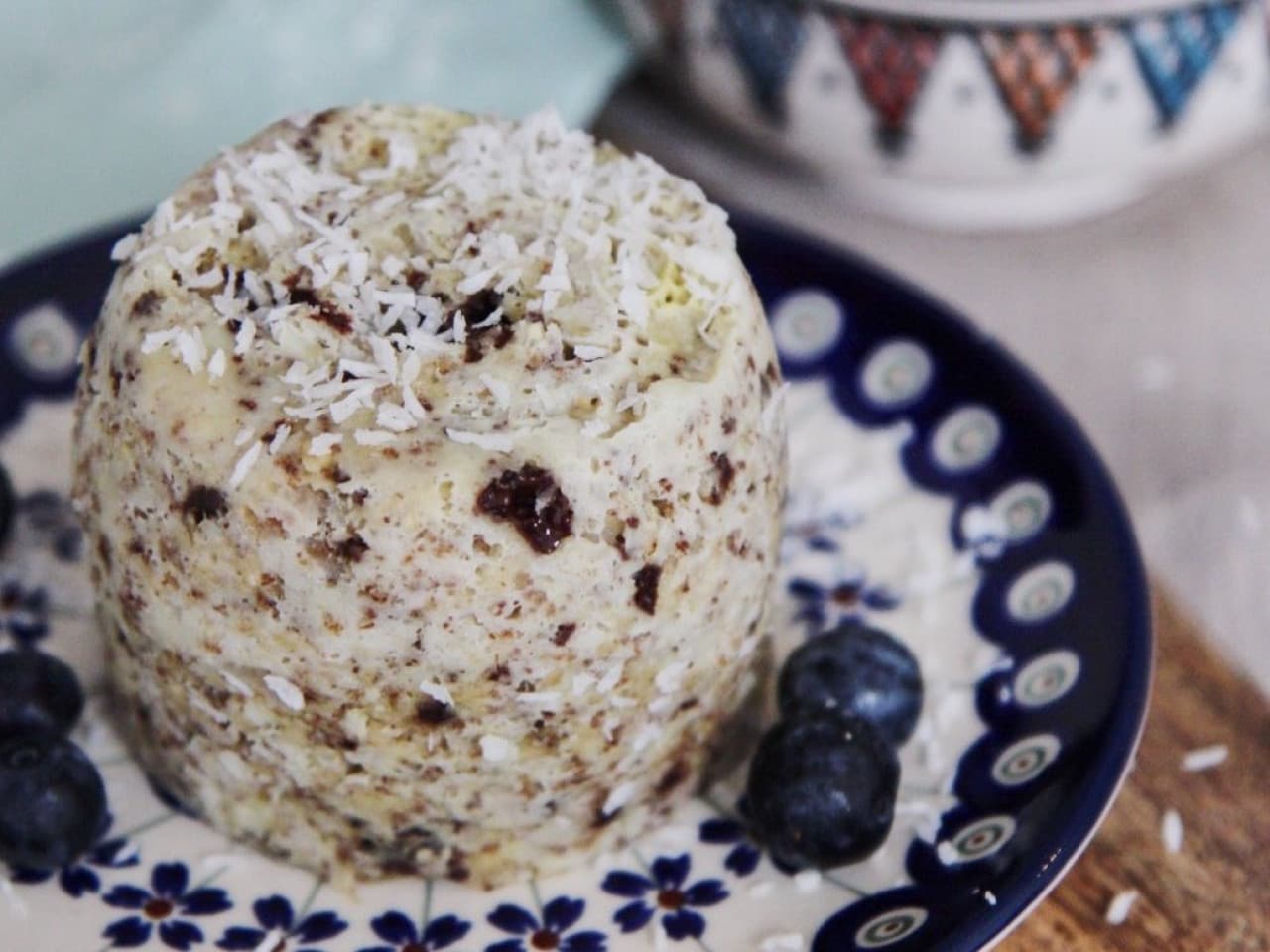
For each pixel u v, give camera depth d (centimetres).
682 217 26
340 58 37
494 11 38
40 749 25
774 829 25
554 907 25
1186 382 36
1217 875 25
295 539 23
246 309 24
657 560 23
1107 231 39
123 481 24
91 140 36
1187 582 33
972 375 31
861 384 31
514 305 24
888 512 30
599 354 23
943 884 24
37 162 36
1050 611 28
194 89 37
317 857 25
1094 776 25
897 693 26
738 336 25
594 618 23
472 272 24
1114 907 25
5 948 24
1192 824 26
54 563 29
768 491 25
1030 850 24
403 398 23
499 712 24
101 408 24
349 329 23
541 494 23
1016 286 37
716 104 37
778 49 35
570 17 38
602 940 25
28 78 37
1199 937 25
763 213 38
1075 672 26
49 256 31
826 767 25
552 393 23
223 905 25
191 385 23
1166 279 38
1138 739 25
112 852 25
